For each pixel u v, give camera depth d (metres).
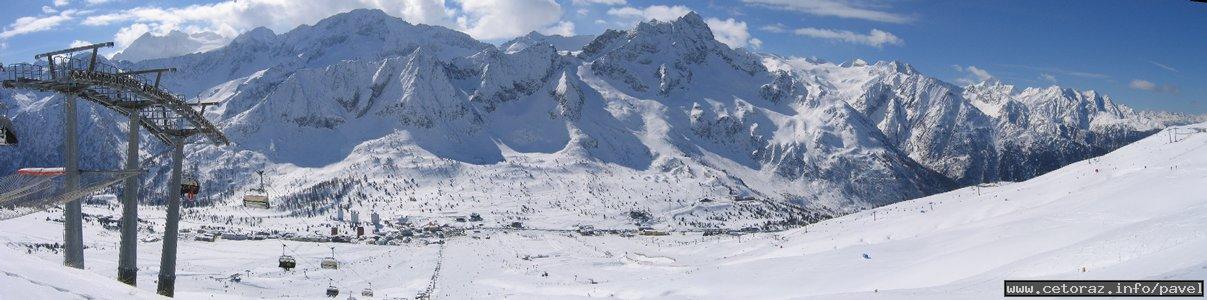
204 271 184.12
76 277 32.66
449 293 156.25
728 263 173.50
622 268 197.62
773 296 103.25
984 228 137.62
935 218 189.25
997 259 98.69
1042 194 185.62
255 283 171.00
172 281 55.47
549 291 141.38
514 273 192.00
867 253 127.44
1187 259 48.84
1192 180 141.75
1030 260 76.56
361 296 150.88
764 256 193.38
